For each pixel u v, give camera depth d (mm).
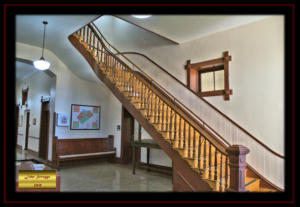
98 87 8523
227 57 4715
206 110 5074
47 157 7242
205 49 5176
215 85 5145
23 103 11156
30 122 10023
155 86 6277
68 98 7551
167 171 6320
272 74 4090
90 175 6031
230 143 4570
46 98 8531
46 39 5953
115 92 5426
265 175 4027
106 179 5602
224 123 4711
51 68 7105
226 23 4477
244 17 4164
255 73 4305
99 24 6867
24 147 10484
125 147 7895
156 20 4418
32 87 10180
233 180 2969
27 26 5125
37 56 6664
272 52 4113
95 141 7918
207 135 4828
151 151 6996
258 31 4316
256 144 4195
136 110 4898
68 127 7469
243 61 4488
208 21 4387
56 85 7254
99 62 5852
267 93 4129
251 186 3760
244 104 4422
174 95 5809
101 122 8484
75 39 5984
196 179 3654
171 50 5969
